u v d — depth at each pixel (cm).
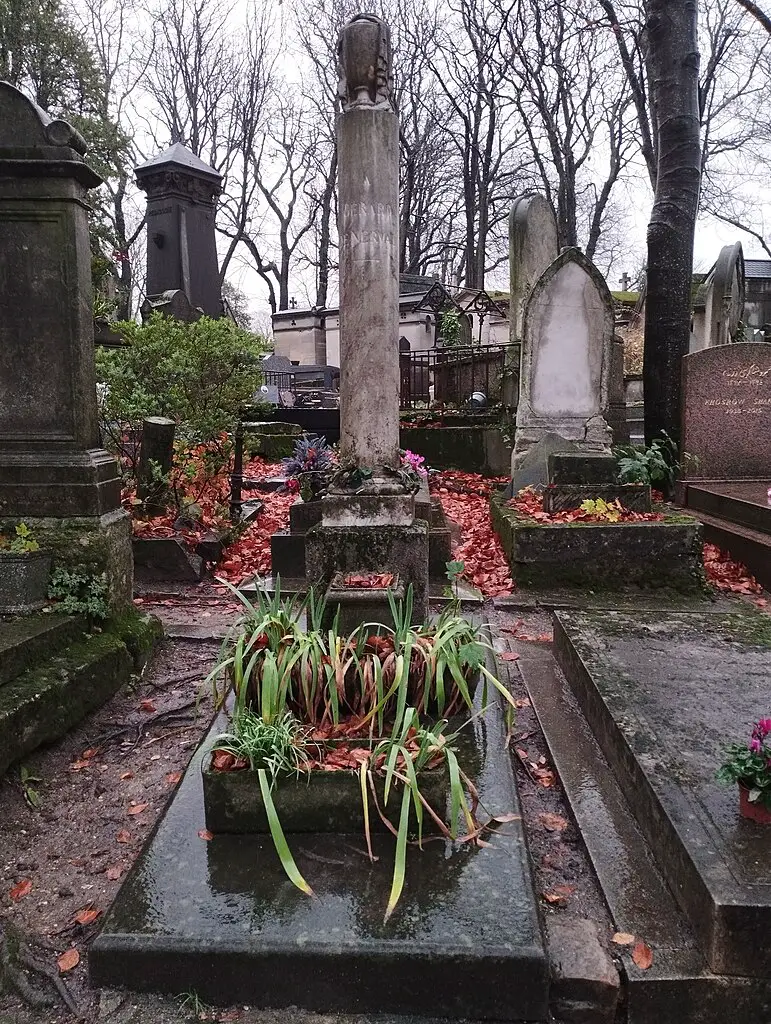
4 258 393
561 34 1811
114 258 2078
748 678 324
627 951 198
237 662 260
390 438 371
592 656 353
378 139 356
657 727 278
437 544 578
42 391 401
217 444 746
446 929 195
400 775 224
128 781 303
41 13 1714
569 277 738
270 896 211
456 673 274
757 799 213
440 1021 191
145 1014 191
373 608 337
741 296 1334
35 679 326
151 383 688
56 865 252
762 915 185
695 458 751
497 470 1023
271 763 232
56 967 206
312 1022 190
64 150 385
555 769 296
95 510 398
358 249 361
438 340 1786
